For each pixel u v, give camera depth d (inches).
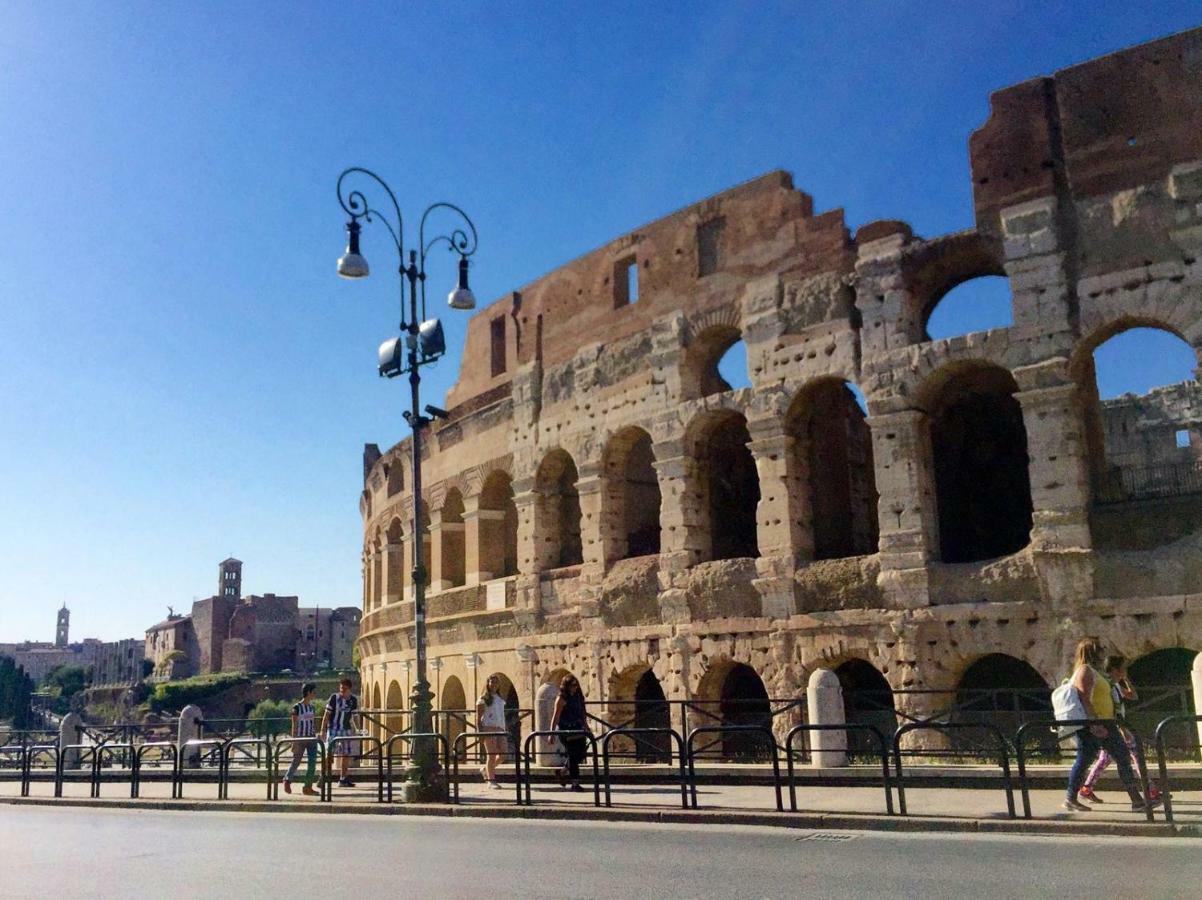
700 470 1667.1
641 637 1649.9
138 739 2532.0
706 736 1541.6
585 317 1847.9
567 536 1947.6
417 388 1194.0
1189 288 1233.4
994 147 1380.4
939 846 716.7
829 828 826.2
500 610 1916.8
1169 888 552.1
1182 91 1273.4
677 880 627.2
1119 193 1291.8
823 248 1517.0
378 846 822.5
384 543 2514.8
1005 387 1694.1
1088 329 1286.9
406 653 2285.9
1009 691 1107.3
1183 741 1369.3
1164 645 1203.2
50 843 925.2
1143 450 2253.9
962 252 1392.7
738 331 1646.2
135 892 659.4
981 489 1753.2
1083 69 1336.1
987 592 1320.1
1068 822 756.6
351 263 1170.6
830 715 1157.1
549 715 1378.0
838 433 1700.3
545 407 1897.1
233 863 764.0
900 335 1422.2
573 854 738.2
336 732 1355.8
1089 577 1251.8
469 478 2078.0
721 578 1558.8
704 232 1680.6
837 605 1439.5
